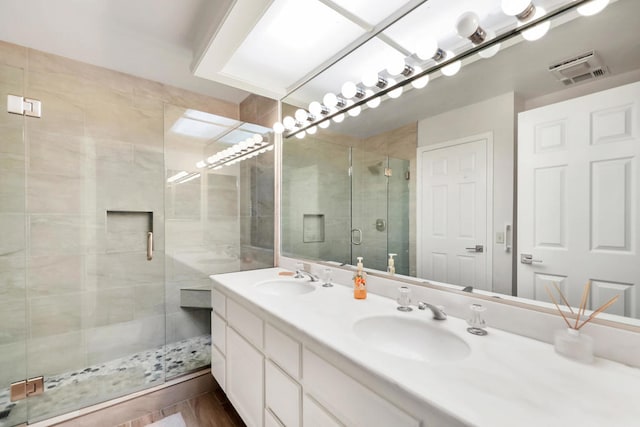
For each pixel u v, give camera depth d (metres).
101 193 2.13
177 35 1.71
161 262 2.35
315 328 0.96
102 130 2.12
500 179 1.03
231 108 2.75
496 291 1.04
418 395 0.60
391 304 1.25
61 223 1.99
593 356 0.77
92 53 1.92
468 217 1.12
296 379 1.04
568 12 0.87
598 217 0.82
